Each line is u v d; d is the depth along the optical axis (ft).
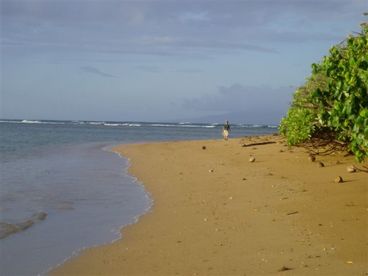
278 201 33.14
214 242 24.80
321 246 22.33
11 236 27.12
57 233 27.96
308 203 31.27
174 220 30.86
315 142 53.42
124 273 20.90
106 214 33.22
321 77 41.11
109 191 43.06
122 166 64.69
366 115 20.94
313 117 45.65
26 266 22.15
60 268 21.85
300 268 19.56
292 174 44.14
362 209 28.17
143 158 76.07
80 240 26.48
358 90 22.35
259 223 27.84
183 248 24.18
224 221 29.27
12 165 64.18
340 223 25.82
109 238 26.91
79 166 64.23
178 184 46.11
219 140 113.19
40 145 112.57
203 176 50.01
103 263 22.47
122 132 239.71
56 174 54.90
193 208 34.24
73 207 35.53
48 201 37.60
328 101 29.63
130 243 25.80
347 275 18.34
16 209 34.17
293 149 64.44
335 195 32.58
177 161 68.08
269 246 23.11
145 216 32.55
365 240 22.61
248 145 83.10
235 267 20.49
